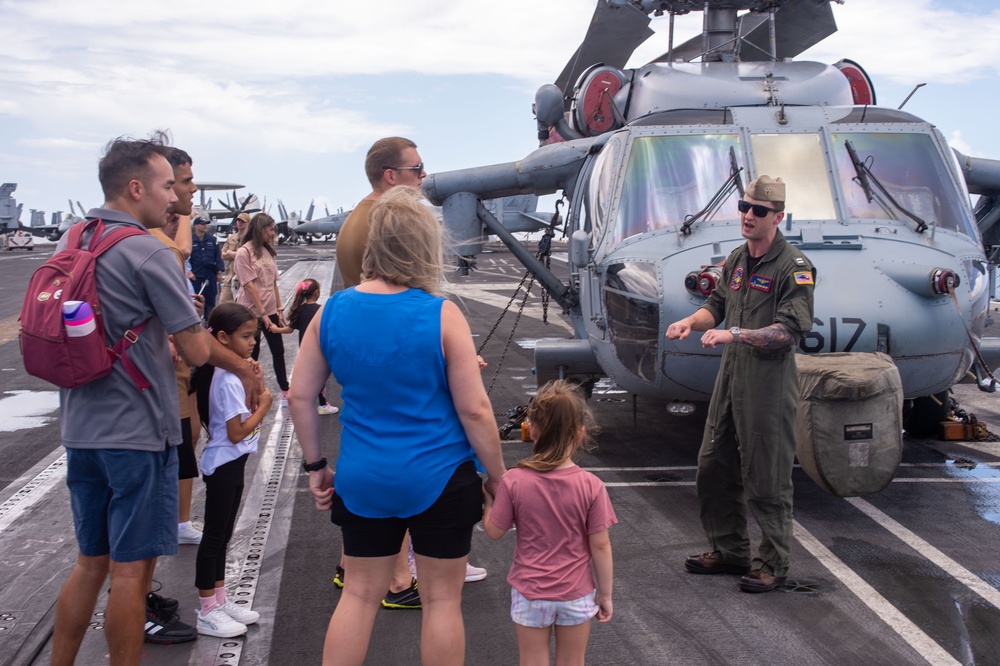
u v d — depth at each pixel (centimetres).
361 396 298
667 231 627
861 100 821
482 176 830
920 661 371
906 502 580
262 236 854
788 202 626
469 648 389
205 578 402
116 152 351
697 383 591
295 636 403
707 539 496
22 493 622
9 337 1503
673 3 822
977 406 880
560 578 318
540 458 322
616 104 808
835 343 542
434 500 294
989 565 474
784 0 815
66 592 342
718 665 371
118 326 330
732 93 729
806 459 493
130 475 329
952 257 588
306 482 638
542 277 820
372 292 304
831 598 435
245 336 424
